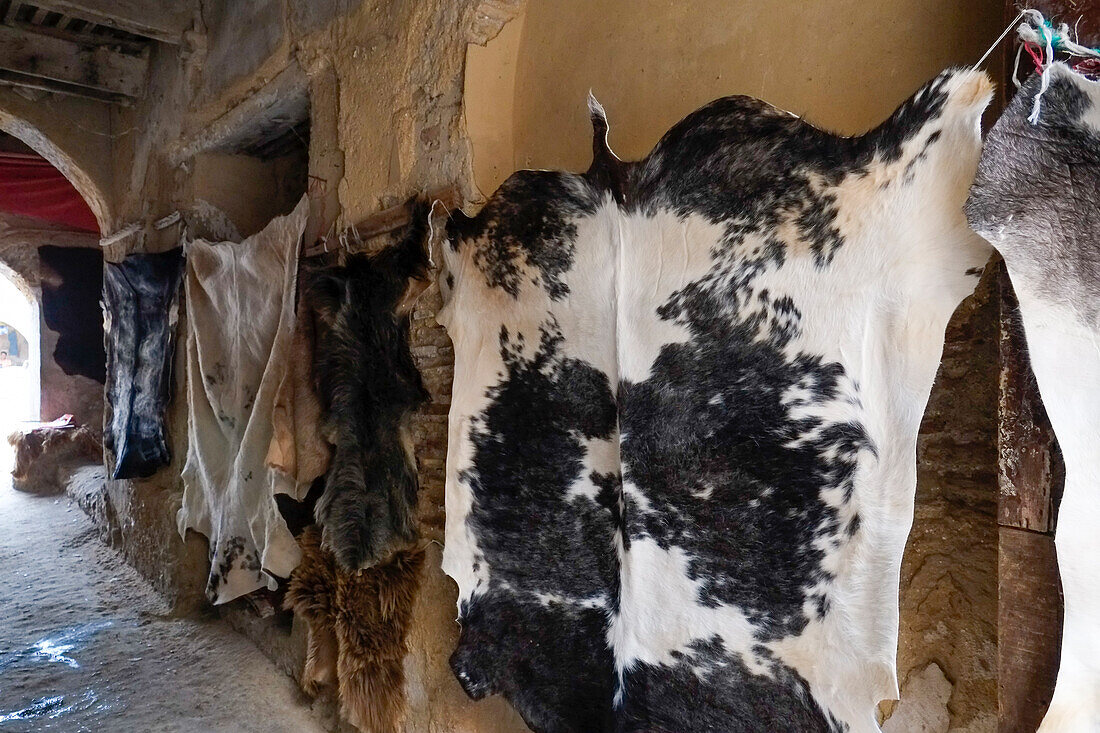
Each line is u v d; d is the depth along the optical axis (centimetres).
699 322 131
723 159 126
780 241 119
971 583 119
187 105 385
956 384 122
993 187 91
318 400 242
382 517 221
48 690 297
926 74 124
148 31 362
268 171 412
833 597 113
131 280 402
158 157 428
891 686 105
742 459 125
